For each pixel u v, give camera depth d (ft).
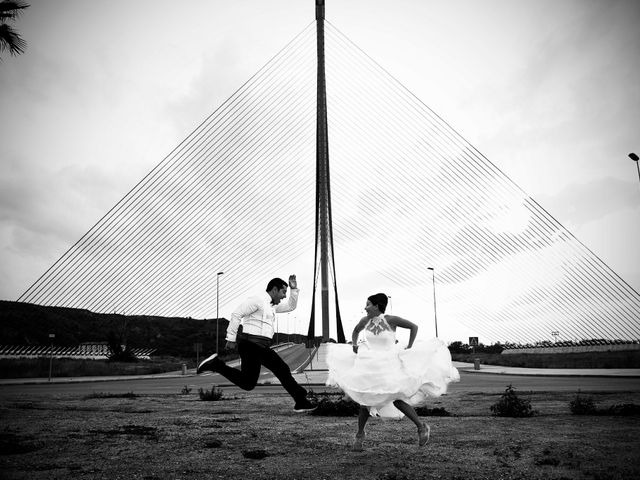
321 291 120.88
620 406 29.19
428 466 15.01
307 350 276.62
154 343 224.94
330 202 149.28
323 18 136.77
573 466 14.98
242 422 25.34
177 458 16.10
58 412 30.14
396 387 16.76
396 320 17.58
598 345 139.33
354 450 17.33
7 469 14.60
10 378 117.50
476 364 116.98
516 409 27.68
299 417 27.68
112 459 15.94
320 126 135.03
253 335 21.09
